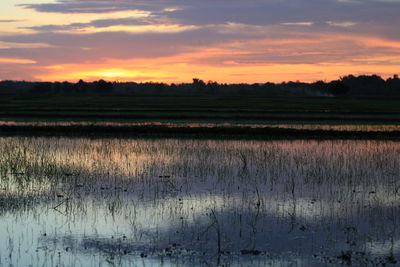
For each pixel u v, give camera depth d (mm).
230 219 9953
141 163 16078
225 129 25312
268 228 9359
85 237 8859
